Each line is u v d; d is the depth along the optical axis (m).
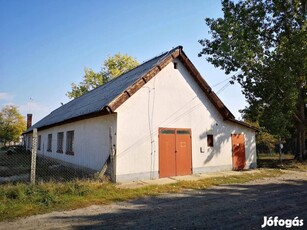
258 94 19.50
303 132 21.83
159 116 14.04
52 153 22.97
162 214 7.12
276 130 18.02
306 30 16.95
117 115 12.48
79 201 8.44
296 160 21.50
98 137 14.12
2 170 16.81
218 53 19.92
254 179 13.46
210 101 16.61
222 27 18.67
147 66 16.89
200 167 15.48
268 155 30.64
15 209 7.38
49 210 7.45
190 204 8.25
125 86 14.13
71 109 22.30
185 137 15.05
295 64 16.78
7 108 61.22
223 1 19.42
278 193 9.92
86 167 15.30
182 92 15.29
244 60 18.00
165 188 10.82
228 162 16.94
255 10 19.22
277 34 20.08
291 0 18.81
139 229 5.92
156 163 13.54
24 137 45.12
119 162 12.24
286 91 17.56
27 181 12.16
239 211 7.35
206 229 5.88
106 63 48.44
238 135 17.81
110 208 7.78
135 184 11.64
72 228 6.03
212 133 16.41
